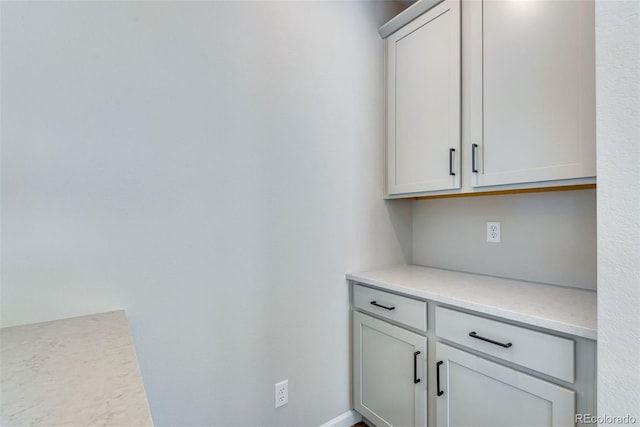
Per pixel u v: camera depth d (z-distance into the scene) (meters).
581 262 1.40
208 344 1.31
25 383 0.56
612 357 0.69
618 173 0.68
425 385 1.38
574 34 1.15
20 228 0.96
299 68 1.58
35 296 0.98
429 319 1.37
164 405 1.21
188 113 1.26
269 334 1.48
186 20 1.26
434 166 1.63
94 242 1.08
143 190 1.17
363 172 1.86
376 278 1.65
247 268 1.41
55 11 1.01
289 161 1.55
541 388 1.01
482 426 1.18
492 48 1.39
